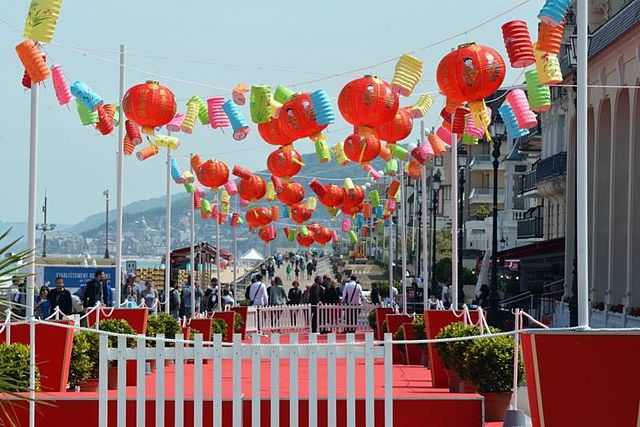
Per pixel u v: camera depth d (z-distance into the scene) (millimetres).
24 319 15539
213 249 64750
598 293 46219
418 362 29281
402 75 20703
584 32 13609
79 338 19953
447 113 22109
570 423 12281
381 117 20781
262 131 23750
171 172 36406
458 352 18656
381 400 14281
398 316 31953
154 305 37469
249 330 45281
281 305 50531
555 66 16609
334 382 13297
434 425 14367
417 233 78000
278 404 13273
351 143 25281
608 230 45812
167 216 36875
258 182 37406
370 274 99125
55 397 14727
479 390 18266
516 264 73500
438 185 60656
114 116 23297
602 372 12234
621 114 42656
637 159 39531
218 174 35375
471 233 102438
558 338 12312
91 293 34531
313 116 22641
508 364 18094
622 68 41375
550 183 59219
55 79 19922
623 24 39812
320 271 131125
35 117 16828
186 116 24953
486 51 18281
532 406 12508
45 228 96188
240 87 23750
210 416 14320
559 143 59750
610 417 12227
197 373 13344
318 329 49625
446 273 79062
